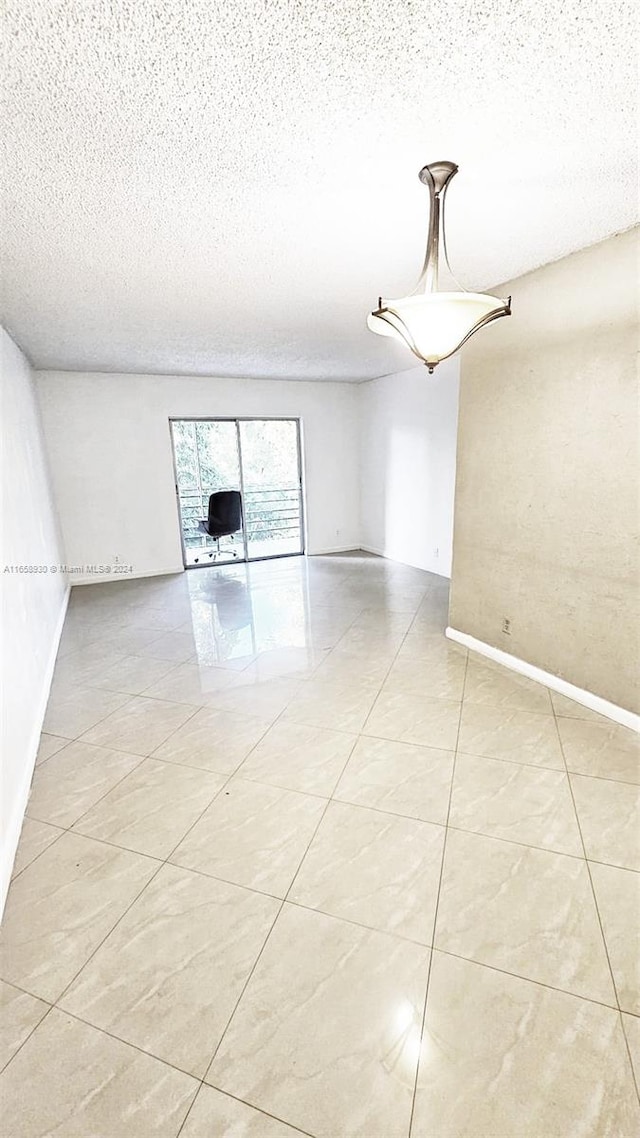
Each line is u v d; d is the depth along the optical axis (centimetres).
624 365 238
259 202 194
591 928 153
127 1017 134
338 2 105
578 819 198
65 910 166
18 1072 122
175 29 110
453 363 518
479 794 214
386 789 220
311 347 455
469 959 145
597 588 266
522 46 119
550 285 267
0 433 273
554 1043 124
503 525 322
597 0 107
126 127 145
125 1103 116
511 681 317
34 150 155
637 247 225
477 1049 124
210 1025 131
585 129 153
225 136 151
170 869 181
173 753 254
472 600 362
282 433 698
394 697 302
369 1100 115
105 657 383
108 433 580
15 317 329
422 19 110
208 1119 113
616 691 263
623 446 243
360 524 753
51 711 301
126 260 247
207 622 456
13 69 120
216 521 651
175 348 446
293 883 174
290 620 452
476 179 182
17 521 295
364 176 177
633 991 135
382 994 137
